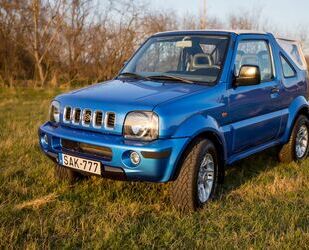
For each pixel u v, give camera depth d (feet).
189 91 14.11
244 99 15.98
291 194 15.56
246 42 17.12
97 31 72.43
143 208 14.03
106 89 14.64
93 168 13.26
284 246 11.50
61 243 11.66
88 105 13.55
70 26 71.31
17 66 71.26
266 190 16.02
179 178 13.46
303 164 20.01
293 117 19.51
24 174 17.29
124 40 72.64
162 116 12.62
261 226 12.69
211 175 14.69
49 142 14.38
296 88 20.08
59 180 16.34
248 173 18.40
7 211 13.33
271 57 18.75
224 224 12.86
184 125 13.05
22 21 70.03
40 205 13.97
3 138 23.89
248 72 15.40
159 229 12.44
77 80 72.90
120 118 12.92
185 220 13.06
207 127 13.69
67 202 14.23
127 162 12.68
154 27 73.46
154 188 15.66
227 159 15.53
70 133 13.70
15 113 36.24
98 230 12.16
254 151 17.47
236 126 15.64
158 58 17.16
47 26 70.44
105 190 15.47
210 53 16.16
